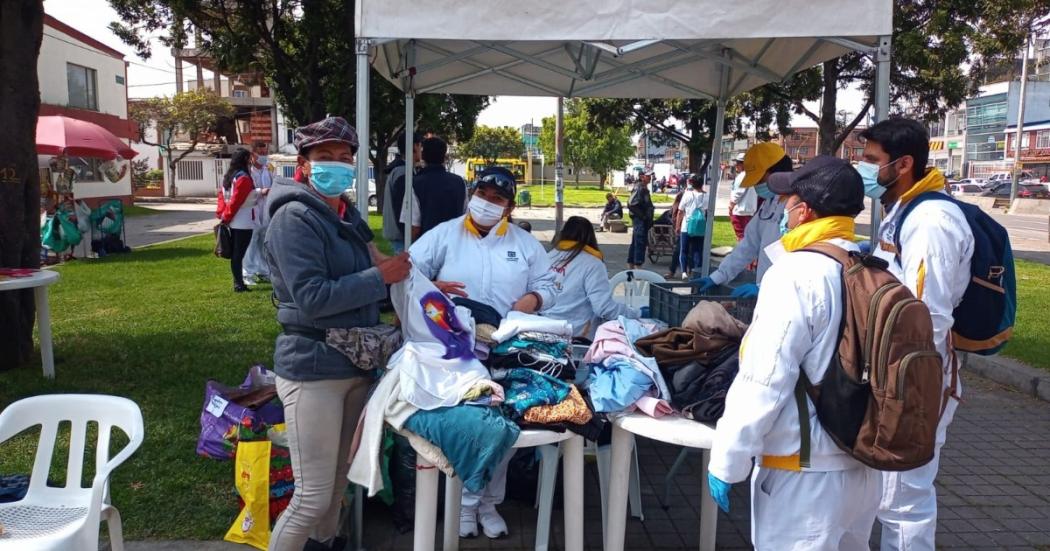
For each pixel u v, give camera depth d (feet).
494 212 12.22
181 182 156.04
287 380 9.61
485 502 12.66
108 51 98.37
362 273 9.43
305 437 9.61
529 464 13.60
